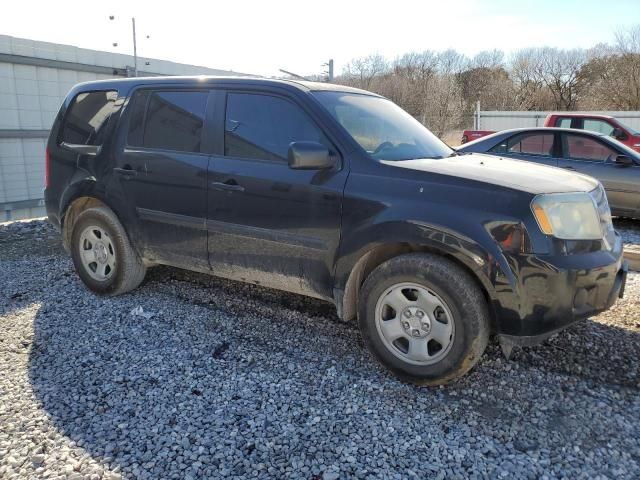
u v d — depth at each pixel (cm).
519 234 271
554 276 270
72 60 1633
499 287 274
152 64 1902
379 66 4956
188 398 290
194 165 377
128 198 416
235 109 369
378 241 302
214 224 372
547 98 5791
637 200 754
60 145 464
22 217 1566
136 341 362
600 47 5403
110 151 425
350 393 297
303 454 243
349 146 324
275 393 296
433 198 291
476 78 6034
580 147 799
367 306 314
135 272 439
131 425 265
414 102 3972
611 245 306
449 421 271
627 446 250
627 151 769
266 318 402
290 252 342
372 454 244
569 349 344
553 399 289
